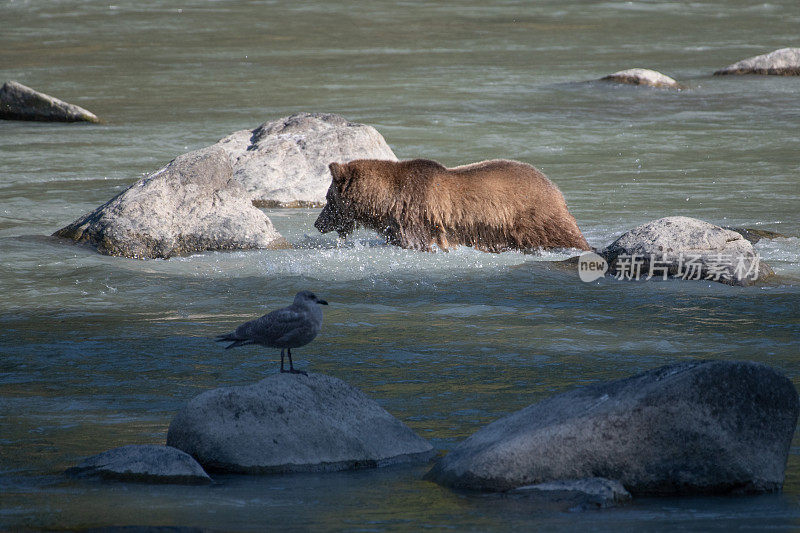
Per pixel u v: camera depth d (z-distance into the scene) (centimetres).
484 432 1859
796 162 6034
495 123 7669
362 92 9369
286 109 8450
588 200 5050
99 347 2716
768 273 3547
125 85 9962
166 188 4175
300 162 5319
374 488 1755
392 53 12188
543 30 14238
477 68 10912
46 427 2066
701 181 5525
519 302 3244
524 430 1783
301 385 1967
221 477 1822
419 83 9875
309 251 4019
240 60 11681
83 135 7356
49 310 3127
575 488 1688
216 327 2933
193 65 11294
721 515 1603
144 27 14488
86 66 11269
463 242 3944
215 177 4238
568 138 7031
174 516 1577
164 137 7231
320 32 14062
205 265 3788
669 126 7469
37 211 4809
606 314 3092
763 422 1764
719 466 1731
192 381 2425
